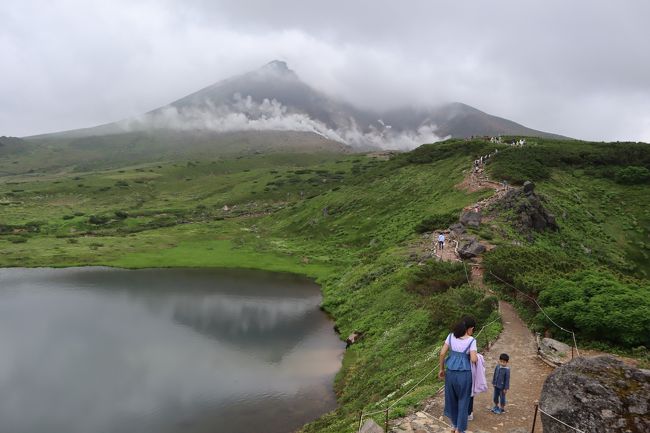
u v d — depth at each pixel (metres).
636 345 18.69
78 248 95.81
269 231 113.50
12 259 85.50
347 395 27.73
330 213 105.44
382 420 14.95
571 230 56.78
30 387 33.25
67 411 29.80
